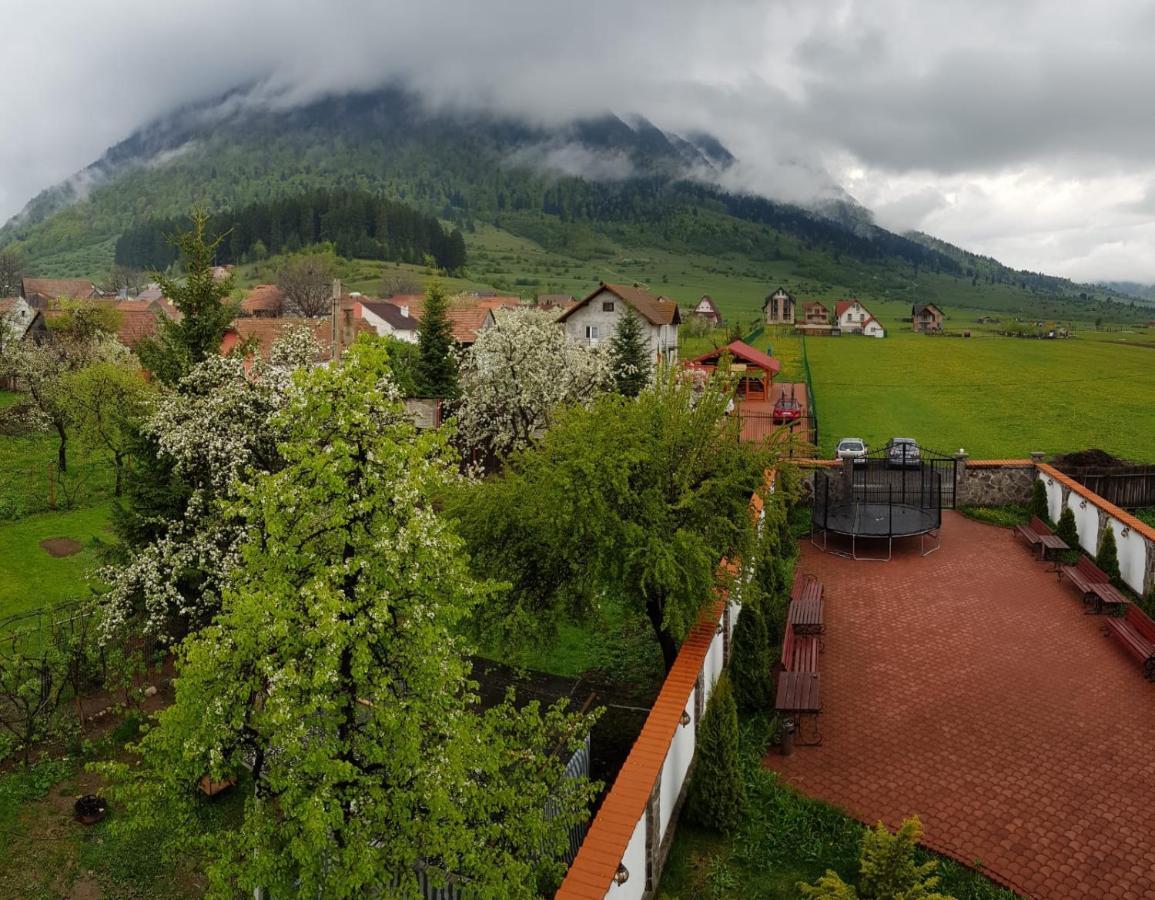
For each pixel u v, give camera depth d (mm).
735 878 12641
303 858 9031
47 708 17266
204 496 19422
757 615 17266
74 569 26688
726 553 16906
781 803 14195
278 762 10125
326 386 11398
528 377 32875
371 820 9969
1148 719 16656
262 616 9844
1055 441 44562
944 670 18969
